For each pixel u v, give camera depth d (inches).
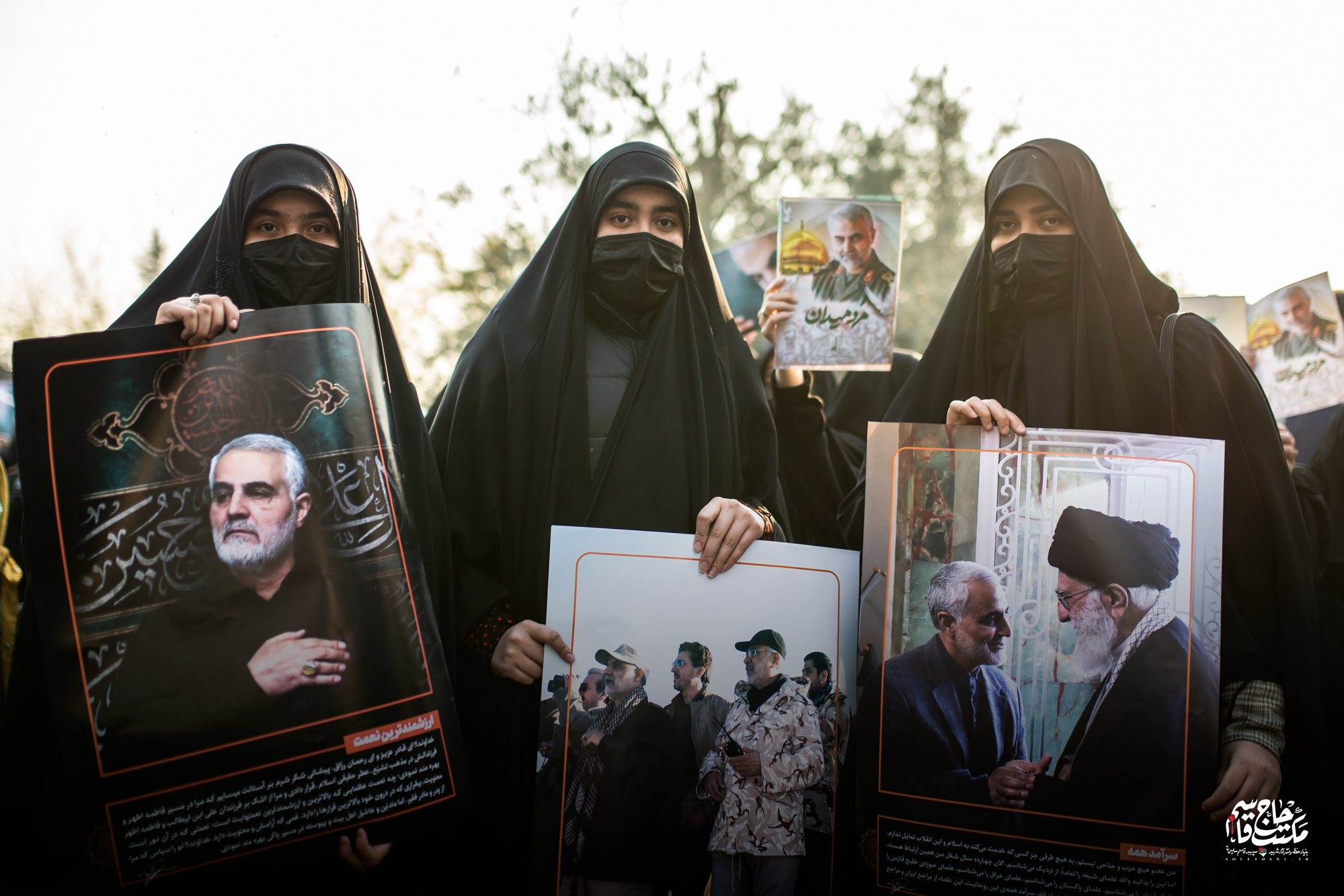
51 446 57.6
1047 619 61.1
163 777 55.4
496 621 71.6
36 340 58.4
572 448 77.1
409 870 66.9
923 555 62.4
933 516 62.9
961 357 84.4
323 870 63.9
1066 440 63.0
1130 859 57.9
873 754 60.6
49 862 60.1
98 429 58.2
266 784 56.5
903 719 60.7
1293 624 67.2
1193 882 57.5
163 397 59.5
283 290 71.6
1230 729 64.2
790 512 98.8
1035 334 79.7
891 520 63.1
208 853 55.4
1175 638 60.2
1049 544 61.9
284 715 57.2
